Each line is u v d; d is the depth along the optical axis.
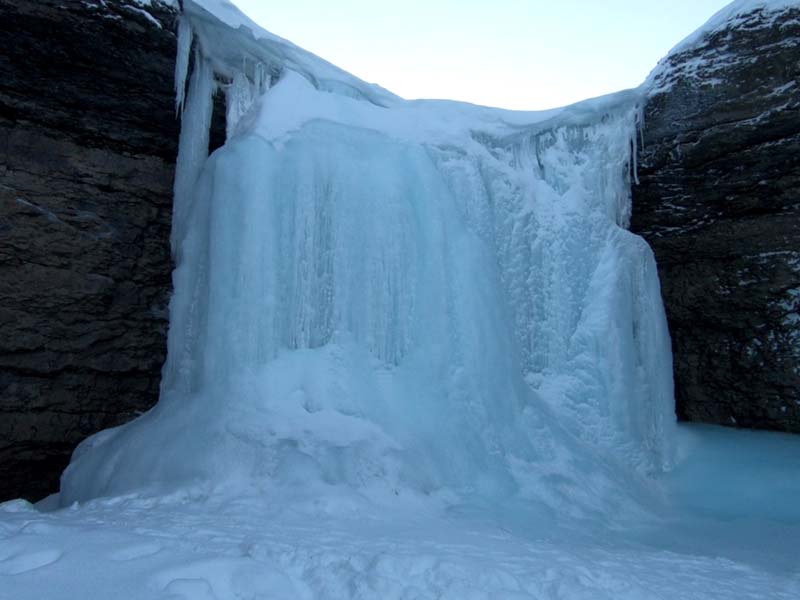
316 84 9.45
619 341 8.96
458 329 7.84
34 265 7.61
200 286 7.78
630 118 10.30
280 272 7.45
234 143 7.91
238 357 7.07
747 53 9.53
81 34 7.66
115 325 8.15
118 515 4.99
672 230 10.49
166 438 6.68
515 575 3.87
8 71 7.52
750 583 4.52
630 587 3.90
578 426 8.59
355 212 7.89
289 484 5.87
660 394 9.28
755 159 9.54
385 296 7.73
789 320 9.41
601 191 10.08
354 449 6.41
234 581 3.37
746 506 7.73
